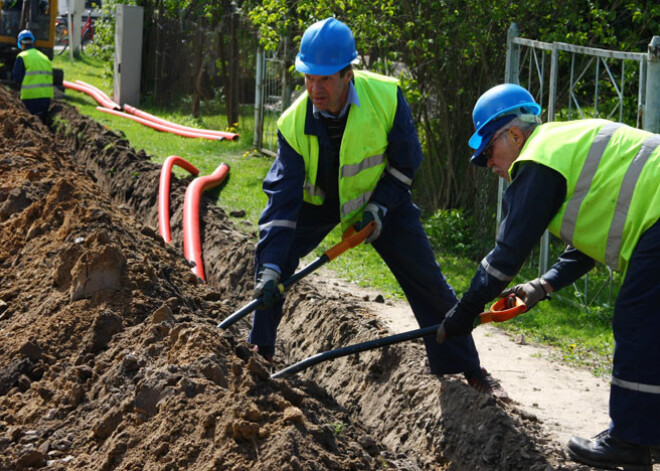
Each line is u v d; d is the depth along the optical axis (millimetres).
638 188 3408
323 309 6211
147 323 4387
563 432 4766
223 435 3273
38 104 13945
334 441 3500
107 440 3600
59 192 6234
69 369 4191
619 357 3453
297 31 12492
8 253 5961
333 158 4359
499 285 3623
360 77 4375
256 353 4184
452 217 9648
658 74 6496
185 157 12781
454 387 4664
